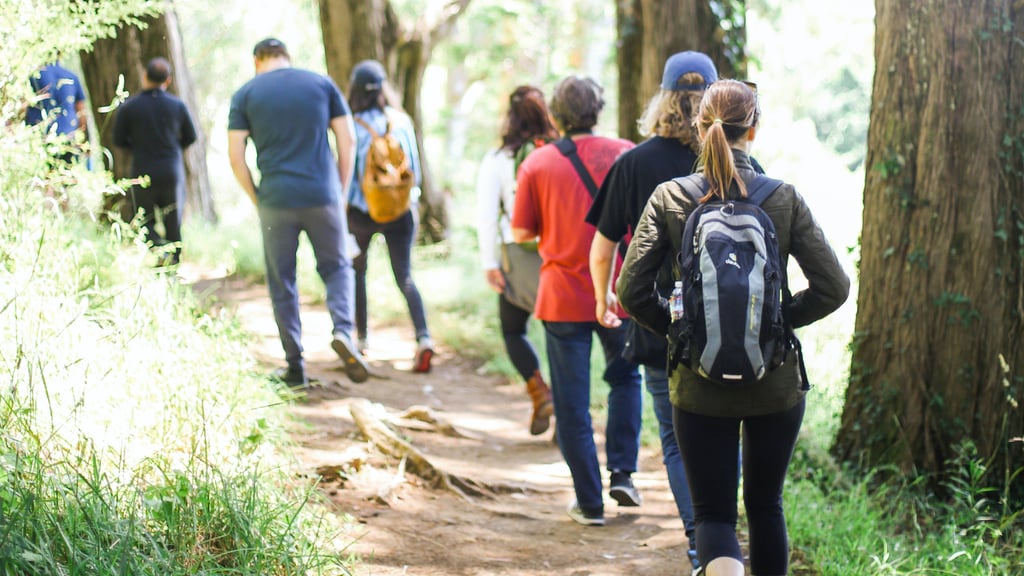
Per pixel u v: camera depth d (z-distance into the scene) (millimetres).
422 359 7957
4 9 4191
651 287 3232
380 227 7820
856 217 11188
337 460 4984
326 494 4637
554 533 4680
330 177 6359
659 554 4395
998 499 4879
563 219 4777
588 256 4754
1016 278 4930
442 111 27344
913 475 5035
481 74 27047
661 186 3289
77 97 7039
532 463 6012
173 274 5285
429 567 4066
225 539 3385
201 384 4359
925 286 5000
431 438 6176
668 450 4137
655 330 3312
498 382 8047
